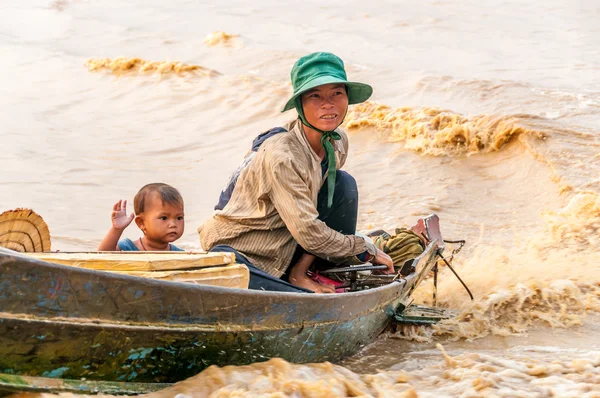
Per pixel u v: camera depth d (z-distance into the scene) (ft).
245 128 66.85
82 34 112.88
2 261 15.24
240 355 19.93
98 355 17.22
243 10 123.65
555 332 27.94
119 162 56.90
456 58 88.38
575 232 39.27
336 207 25.61
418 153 56.13
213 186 52.13
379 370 23.32
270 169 22.93
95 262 19.04
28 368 16.51
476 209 46.03
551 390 20.58
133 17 123.85
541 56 87.97
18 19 125.29
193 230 43.34
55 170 53.42
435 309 29.58
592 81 74.08
